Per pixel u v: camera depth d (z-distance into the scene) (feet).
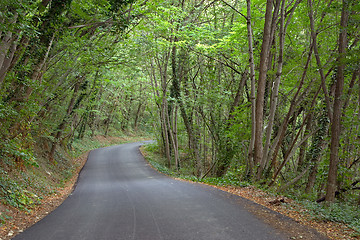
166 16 51.11
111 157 94.17
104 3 33.22
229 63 65.87
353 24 30.53
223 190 35.40
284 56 48.08
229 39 51.93
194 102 61.21
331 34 42.27
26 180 33.86
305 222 20.62
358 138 38.52
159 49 53.01
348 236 17.74
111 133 167.02
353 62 29.86
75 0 33.55
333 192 30.94
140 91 111.14
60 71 45.70
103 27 43.21
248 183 38.75
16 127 29.19
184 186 39.04
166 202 27.32
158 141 104.22
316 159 44.47
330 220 21.61
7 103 26.81
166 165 85.10
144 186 41.27
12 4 18.75
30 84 28.37
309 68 39.19
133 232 17.87
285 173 58.85
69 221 21.33
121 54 47.65
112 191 37.40
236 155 55.26
